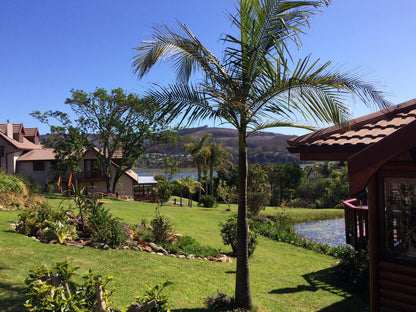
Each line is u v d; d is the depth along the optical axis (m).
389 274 4.93
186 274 8.89
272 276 10.27
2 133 35.69
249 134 7.26
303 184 48.91
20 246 8.56
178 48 6.86
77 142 32.75
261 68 6.80
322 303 7.97
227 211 31.62
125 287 7.11
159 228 12.41
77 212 15.70
